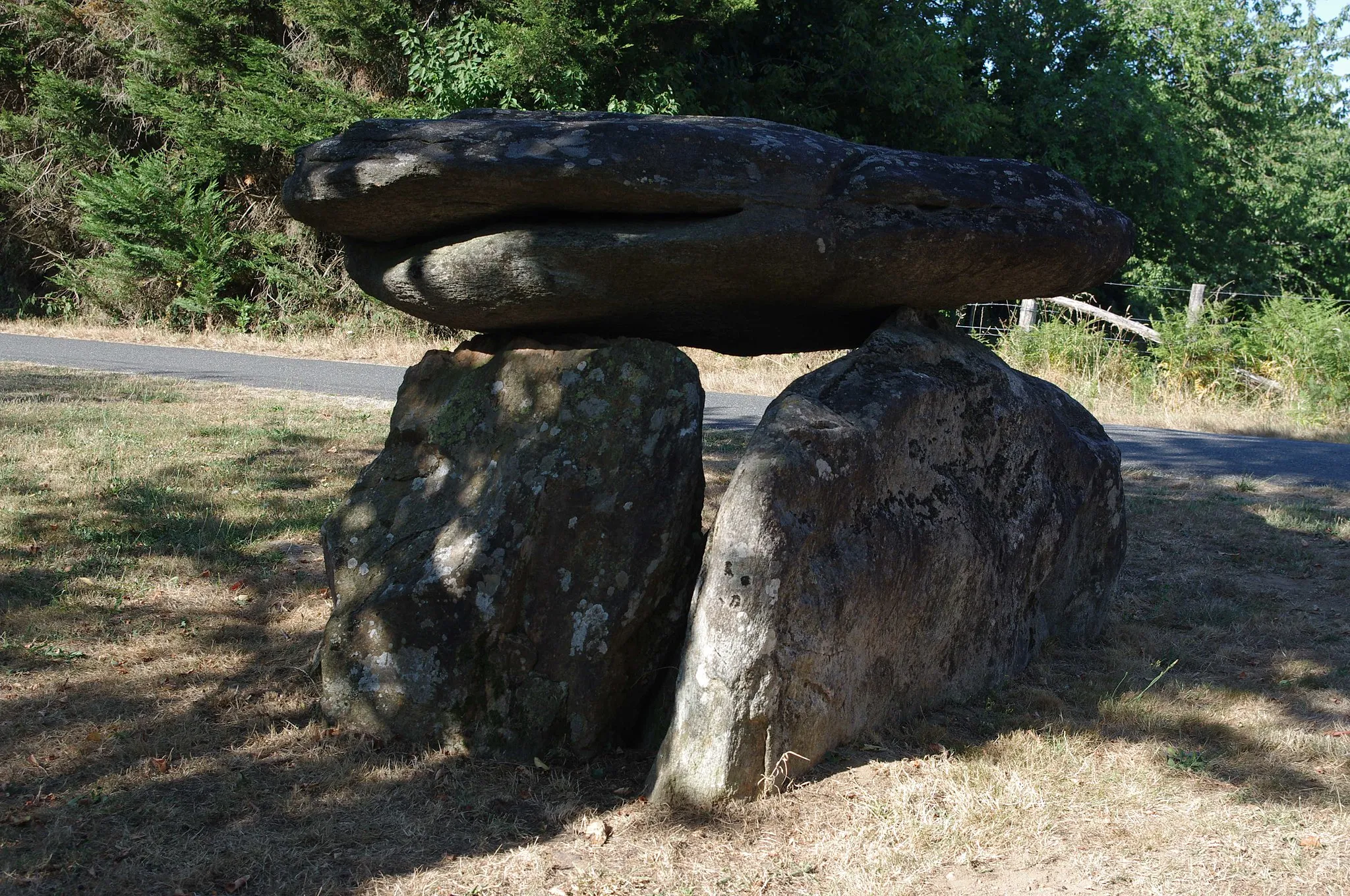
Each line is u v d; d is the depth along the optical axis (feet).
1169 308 75.51
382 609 13.73
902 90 58.80
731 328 15.62
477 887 10.43
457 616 13.43
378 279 15.37
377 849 11.14
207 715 14.06
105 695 14.39
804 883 10.53
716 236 13.04
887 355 14.73
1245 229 84.89
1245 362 45.27
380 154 13.52
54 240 67.51
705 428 33.47
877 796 12.05
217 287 61.11
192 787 12.23
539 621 13.37
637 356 13.98
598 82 53.42
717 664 11.88
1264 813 11.71
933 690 14.47
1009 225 14.38
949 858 10.90
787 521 12.17
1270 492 26.32
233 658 15.83
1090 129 73.92
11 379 37.29
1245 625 17.79
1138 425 39.01
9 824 11.22
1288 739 13.56
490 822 11.71
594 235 13.35
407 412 15.66
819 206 13.35
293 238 62.54
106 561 19.10
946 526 14.28
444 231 14.47
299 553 20.30
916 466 14.24
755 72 61.57
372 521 14.85
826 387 13.97
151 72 64.03
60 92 63.67
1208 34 80.64
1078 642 17.13
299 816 11.72
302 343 55.26
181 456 26.53
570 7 50.75
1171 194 74.74
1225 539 22.35
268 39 63.52
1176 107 75.77
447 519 14.21
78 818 11.43
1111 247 15.66
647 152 12.77
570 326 14.87
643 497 13.41
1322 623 17.87
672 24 51.88
